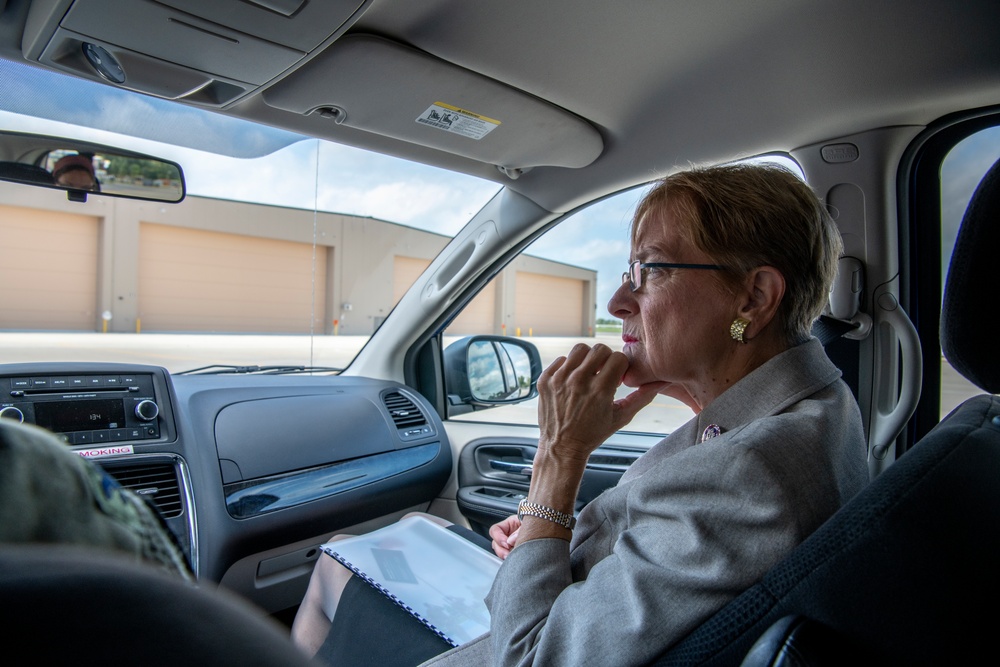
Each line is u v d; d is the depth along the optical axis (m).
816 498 0.75
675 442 1.01
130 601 0.28
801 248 0.93
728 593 0.73
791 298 0.95
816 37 1.48
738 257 0.93
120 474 1.70
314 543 2.12
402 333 2.72
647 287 1.00
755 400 0.92
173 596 0.30
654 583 0.77
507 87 1.67
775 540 0.72
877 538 0.63
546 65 1.59
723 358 0.99
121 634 0.27
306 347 3.61
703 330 0.96
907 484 0.66
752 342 0.98
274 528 1.94
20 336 3.51
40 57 1.37
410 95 1.65
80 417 1.70
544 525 0.98
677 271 0.97
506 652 0.88
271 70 1.44
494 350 2.98
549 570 0.93
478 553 1.63
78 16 1.21
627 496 0.93
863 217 1.88
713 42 1.51
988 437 0.74
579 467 1.01
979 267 0.79
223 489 1.86
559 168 2.20
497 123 1.82
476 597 1.43
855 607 0.62
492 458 2.58
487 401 2.96
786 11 1.39
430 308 2.67
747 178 0.95
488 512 2.36
